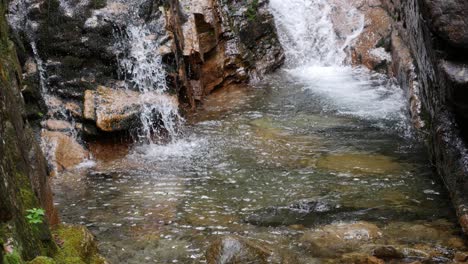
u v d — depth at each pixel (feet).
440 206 19.42
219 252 15.94
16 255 10.36
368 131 26.61
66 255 13.65
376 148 24.62
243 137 26.27
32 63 25.50
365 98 31.24
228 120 28.50
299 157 23.97
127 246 17.10
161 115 26.43
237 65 34.17
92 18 27.02
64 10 26.66
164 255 16.56
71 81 26.27
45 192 15.34
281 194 20.63
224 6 35.78
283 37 38.55
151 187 21.49
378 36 36.27
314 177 21.99
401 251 16.03
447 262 15.78
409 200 19.89
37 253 12.08
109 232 18.03
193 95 30.76
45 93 25.86
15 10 26.07
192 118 28.89
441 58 18.39
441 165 21.15
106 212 19.49
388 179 21.61
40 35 26.11
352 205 19.62
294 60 38.06
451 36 17.44
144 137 25.70
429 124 24.58
